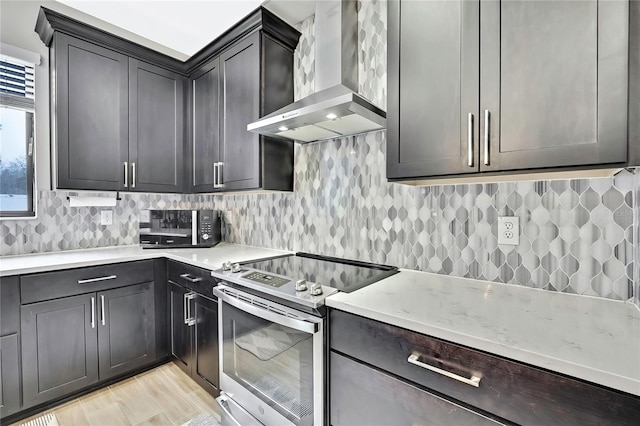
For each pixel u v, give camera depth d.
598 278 1.11
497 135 1.03
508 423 0.77
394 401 0.97
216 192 2.35
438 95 1.16
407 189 1.59
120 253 2.19
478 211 1.37
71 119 2.05
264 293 1.36
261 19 1.89
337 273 1.53
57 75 1.99
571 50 0.90
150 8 2.34
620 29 0.83
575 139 0.89
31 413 1.71
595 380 0.65
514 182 1.28
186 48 2.87
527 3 0.97
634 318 0.93
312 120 1.52
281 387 1.31
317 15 1.78
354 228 1.81
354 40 1.75
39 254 2.13
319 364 1.15
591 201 1.12
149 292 2.16
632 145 0.82
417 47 1.22
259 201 2.41
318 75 1.78
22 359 1.66
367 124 1.58
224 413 1.59
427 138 1.19
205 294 1.85
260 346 1.41
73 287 1.83
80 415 1.72
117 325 2.01
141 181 2.38
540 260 1.22
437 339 0.88
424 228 1.53
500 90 1.02
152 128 2.44
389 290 1.24
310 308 1.17
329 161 1.93
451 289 1.25
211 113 2.33
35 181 2.16
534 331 0.84
